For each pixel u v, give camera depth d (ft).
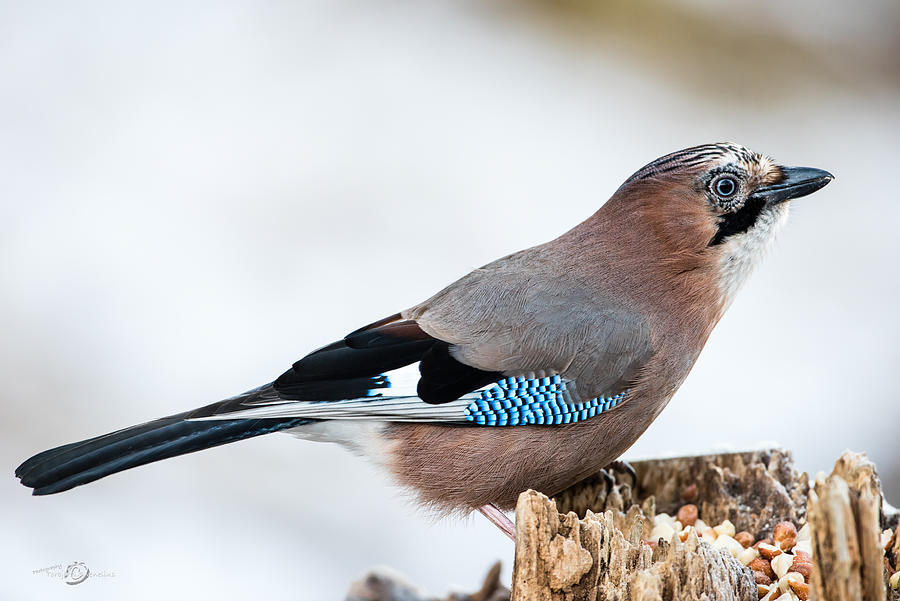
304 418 23.02
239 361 40.40
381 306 42.80
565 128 52.44
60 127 50.62
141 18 57.52
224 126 51.47
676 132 52.44
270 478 37.06
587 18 59.93
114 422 37.91
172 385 39.11
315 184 48.55
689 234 23.61
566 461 23.03
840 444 37.09
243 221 46.73
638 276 23.76
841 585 16.34
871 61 57.31
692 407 38.81
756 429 37.65
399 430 23.06
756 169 23.82
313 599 33.04
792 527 22.22
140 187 47.60
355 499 36.50
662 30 59.21
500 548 34.96
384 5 60.34
